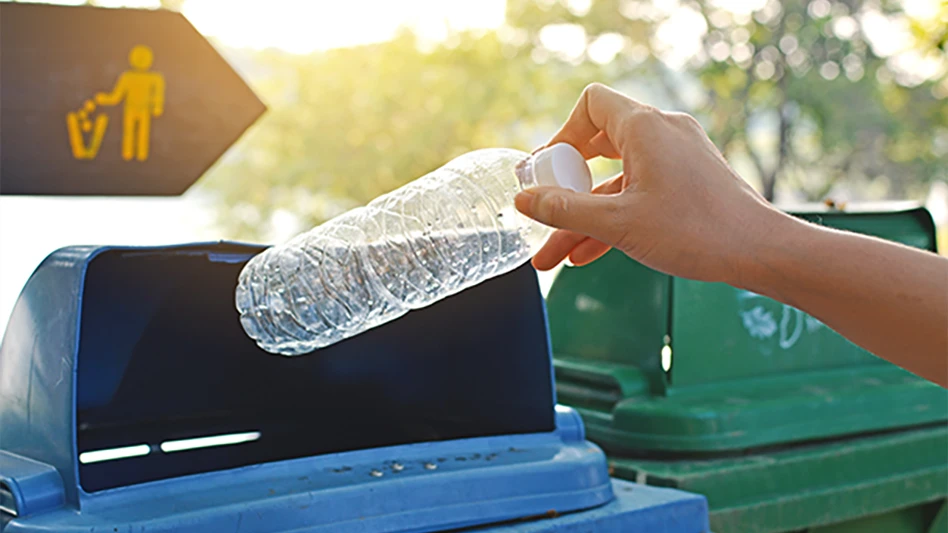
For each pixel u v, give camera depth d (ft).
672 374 6.93
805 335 7.61
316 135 28.30
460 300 5.67
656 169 2.88
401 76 28.40
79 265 4.41
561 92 29.94
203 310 5.28
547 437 5.27
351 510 4.26
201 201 28.37
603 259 7.48
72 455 4.16
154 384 5.27
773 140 33.06
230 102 10.64
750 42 31.73
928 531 7.27
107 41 10.04
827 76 32.17
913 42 13.99
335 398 5.85
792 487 6.40
